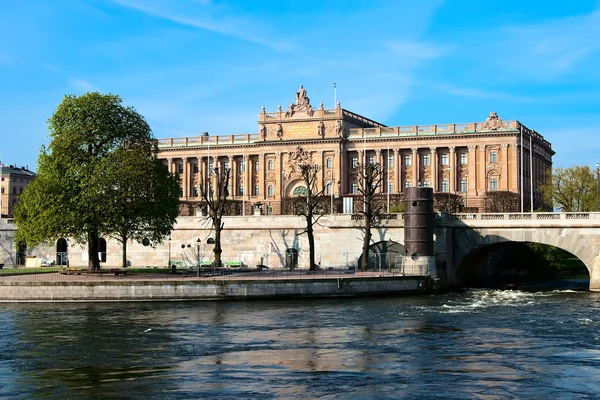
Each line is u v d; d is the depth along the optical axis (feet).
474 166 568.82
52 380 127.44
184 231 352.49
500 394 117.29
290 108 609.01
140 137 277.85
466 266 333.83
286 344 159.33
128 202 258.98
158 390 120.26
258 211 392.88
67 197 256.52
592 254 286.66
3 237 367.86
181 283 236.02
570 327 182.60
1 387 123.13
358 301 241.35
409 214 283.18
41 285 232.94
